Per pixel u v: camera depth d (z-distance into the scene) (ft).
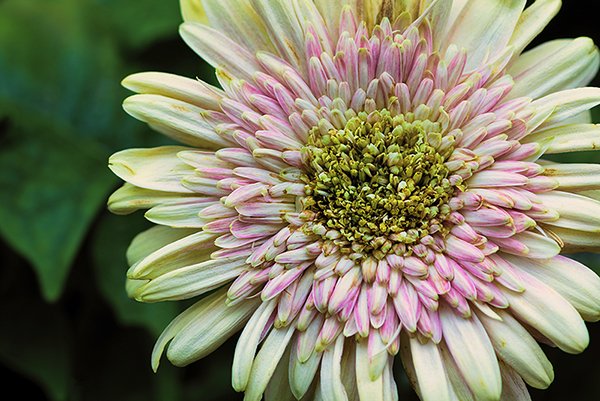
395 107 1.19
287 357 1.19
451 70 1.17
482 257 1.14
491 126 1.16
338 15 1.18
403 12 1.17
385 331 1.14
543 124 1.16
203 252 1.18
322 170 1.19
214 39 1.19
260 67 1.19
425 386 1.12
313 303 1.16
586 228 1.14
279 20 1.17
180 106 1.18
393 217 1.19
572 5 1.31
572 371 1.32
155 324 1.33
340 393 1.13
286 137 1.18
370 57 1.17
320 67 1.18
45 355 1.36
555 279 1.14
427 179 1.19
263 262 1.17
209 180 1.18
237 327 1.18
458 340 1.14
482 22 1.18
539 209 1.14
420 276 1.16
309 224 1.18
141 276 1.17
